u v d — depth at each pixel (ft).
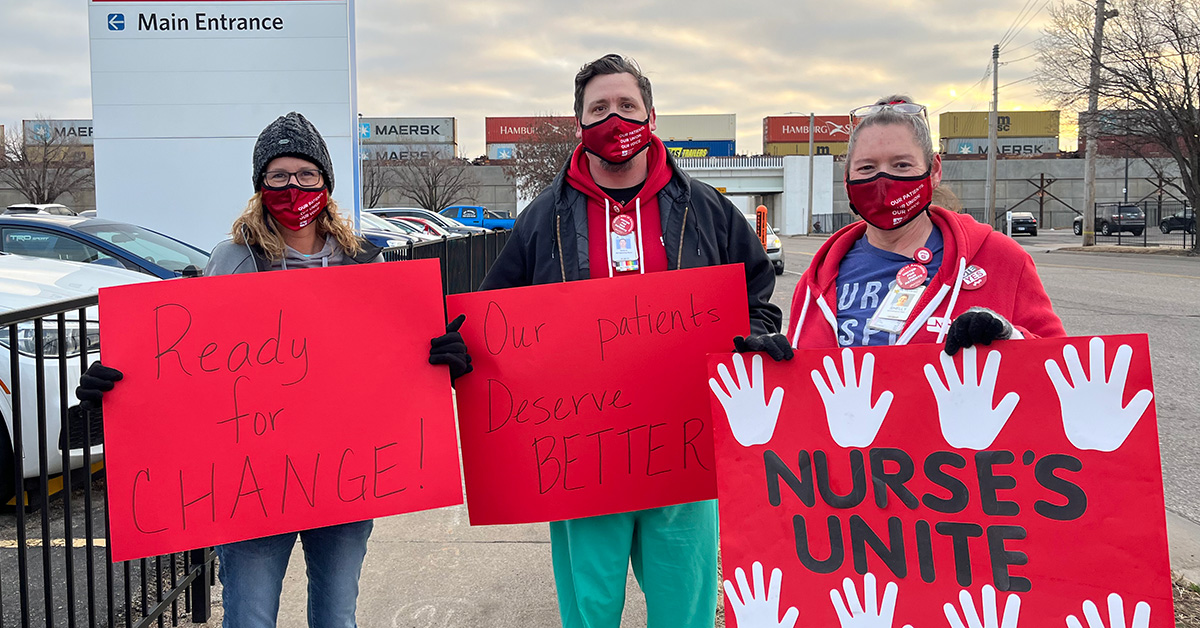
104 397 6.35
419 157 183.73
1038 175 199.00
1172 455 15.67
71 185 141.28
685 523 7.35
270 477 6.63
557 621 9.55
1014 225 136.77
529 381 7.18
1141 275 52.54
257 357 6.63
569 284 7.16
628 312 7.17
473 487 7.23
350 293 6.82
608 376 7.18
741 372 6.05
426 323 6.94
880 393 5.73
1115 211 126.82
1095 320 31.73
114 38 24.62
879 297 6.30
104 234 19.62
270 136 6.86
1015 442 5.42
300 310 6.73
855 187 6.16
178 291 6.52
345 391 6.79
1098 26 76.18
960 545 5.54
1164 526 5.11
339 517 6.74
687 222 7.43
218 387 6.55
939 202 6.66
